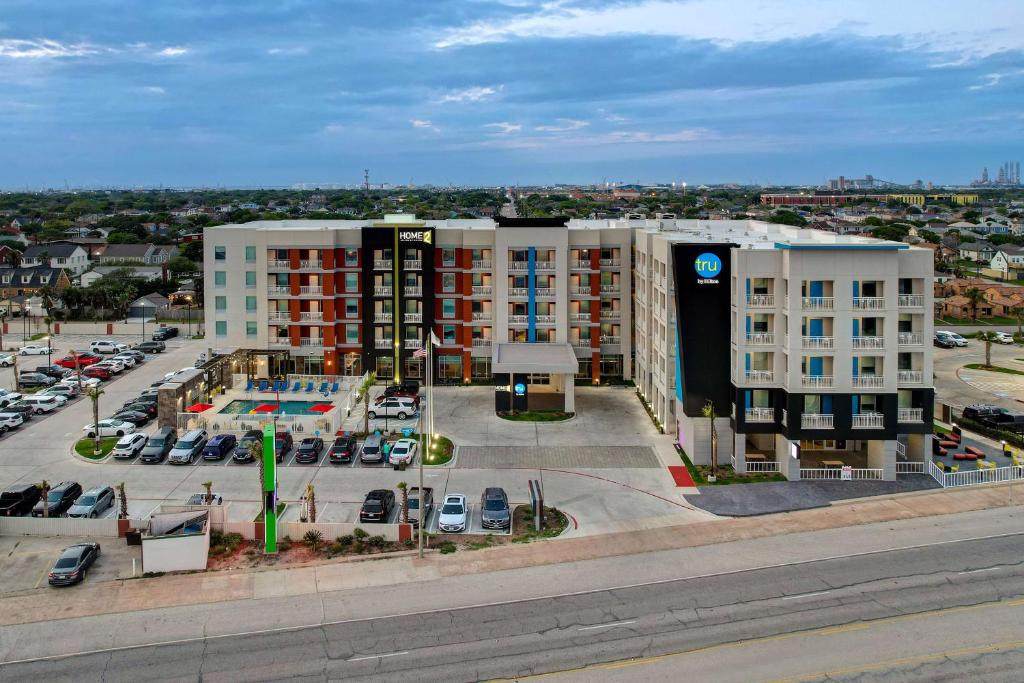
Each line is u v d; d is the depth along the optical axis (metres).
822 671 34.56
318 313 89.25
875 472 59.53
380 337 89.94
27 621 39.22
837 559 45.88
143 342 112.62
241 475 60.66
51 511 52.44
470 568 45.06
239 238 88.56
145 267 175.75
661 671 34.53
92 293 135.62
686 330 63.50
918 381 59.78
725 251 62.97
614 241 90.00
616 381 91.44
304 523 48.69
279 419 69.44
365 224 98.19
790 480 59.44
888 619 38.94
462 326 90.12
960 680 33.88
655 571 44.53
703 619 39.03
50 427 73.44
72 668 35.00
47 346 111.19
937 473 59.00
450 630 38.12
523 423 74.75
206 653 36.16
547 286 87.94
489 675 34.22
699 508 54.19
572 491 57.66
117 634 37.97
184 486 58.19
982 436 70.62
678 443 68.44
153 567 44.53
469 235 89.06
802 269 58.28
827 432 59.12
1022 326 131.50
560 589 42.41
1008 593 41.50
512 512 53.31
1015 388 91.12
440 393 86.12
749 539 48.94
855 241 65.06
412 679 33.91
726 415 63.41
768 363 61.69
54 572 42.69
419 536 46.22
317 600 41.31
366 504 51.44
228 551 46.97
